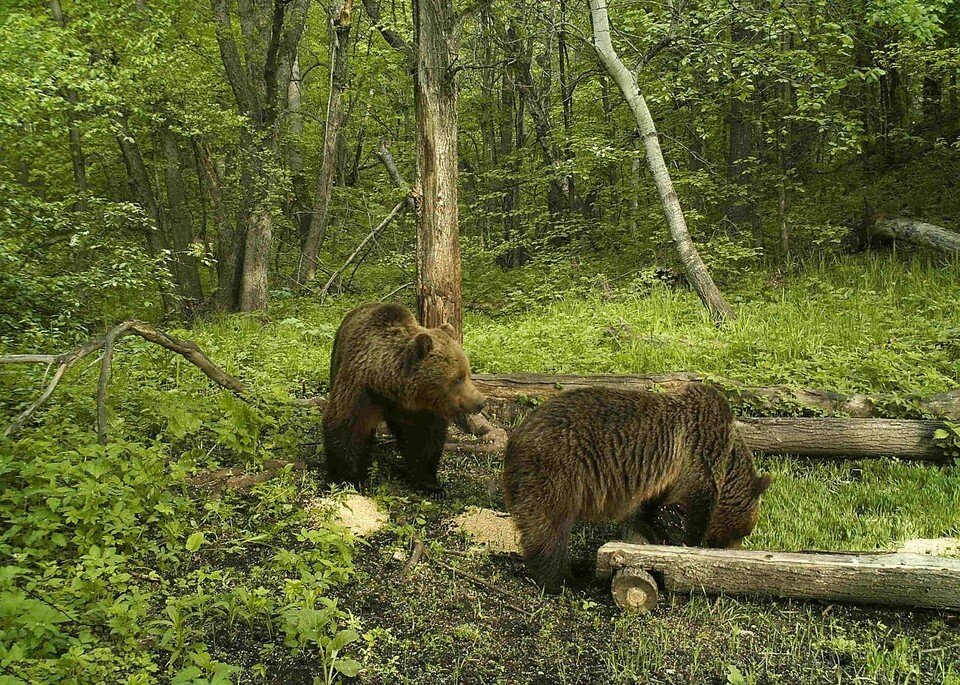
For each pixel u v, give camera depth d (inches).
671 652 149.7
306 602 144.7
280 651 144.0
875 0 331.9
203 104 489.4
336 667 138.0
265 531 184.2
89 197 450.0
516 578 177.9
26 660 123.6
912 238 454.9
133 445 190.5
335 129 591.2
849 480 232.2
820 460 246.4
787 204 549.6
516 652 150.9
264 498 194.2
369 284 646.5
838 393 266.4
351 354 205.6
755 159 489.7
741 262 502.9
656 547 168.1
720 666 145.3
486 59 556.4
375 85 667.4
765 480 180.2
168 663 136.6
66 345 355.9
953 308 362.9
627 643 153.3
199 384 280.5
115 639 140.6
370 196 645.3
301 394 303.0
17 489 179.0
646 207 570.3
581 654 150.3
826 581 159.6
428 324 293.4
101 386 200.1
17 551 157.8
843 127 450.6
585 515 174.9
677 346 331.0
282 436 235.1
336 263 718.5
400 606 164.2
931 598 155.3
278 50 554.6
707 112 521.3
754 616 160.2
